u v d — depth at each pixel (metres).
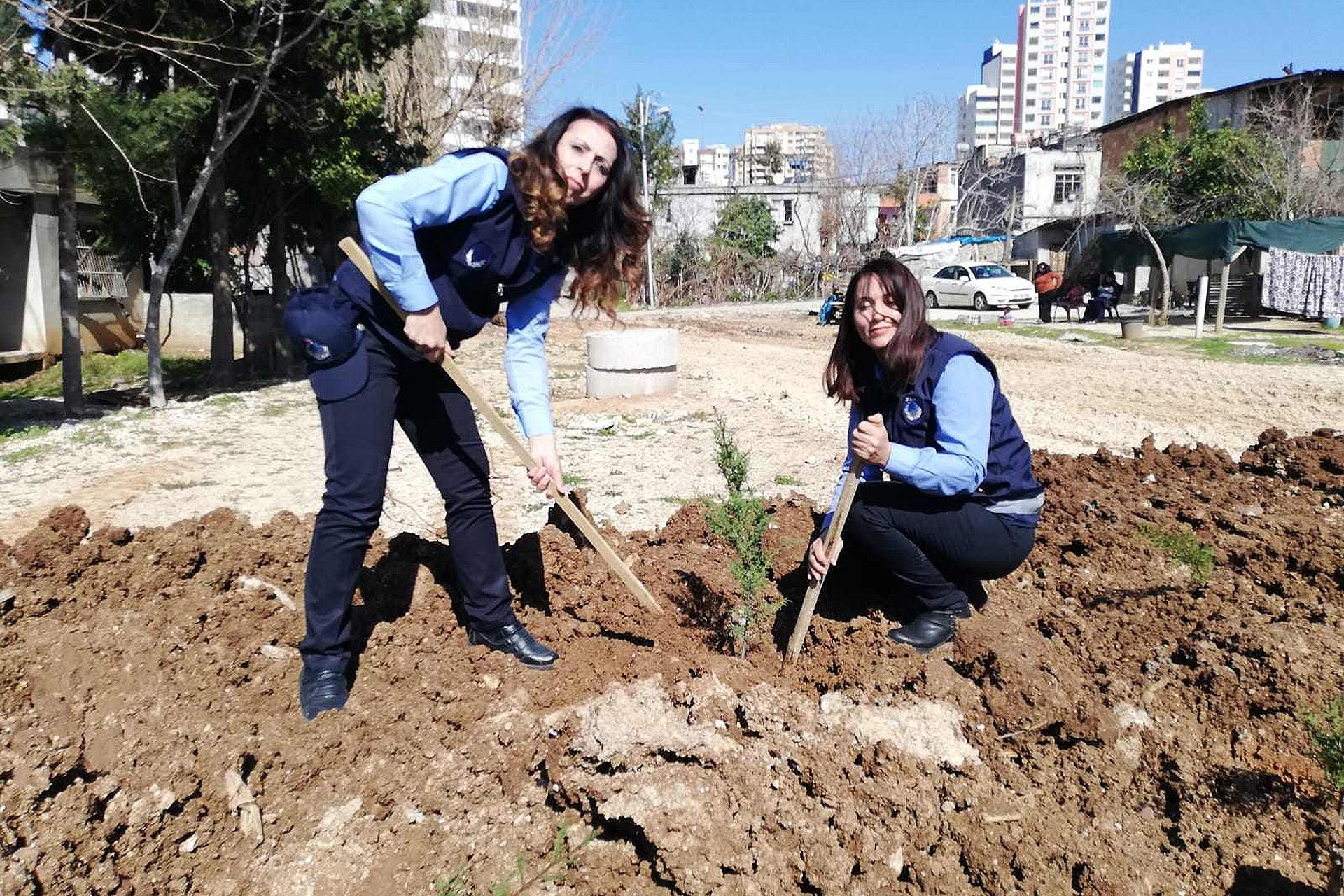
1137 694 3.18
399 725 2.98
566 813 2.70
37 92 9.91
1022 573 4.35
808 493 6.55
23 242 15.91
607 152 2.83
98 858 2.35
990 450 3.32
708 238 47.41
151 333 11.67
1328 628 3.69
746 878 2.42
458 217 2.79
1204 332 21.38
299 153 13.07
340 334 2.80
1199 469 6.45
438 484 3.26
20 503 6.89
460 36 21.86
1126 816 2.64
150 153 10.55
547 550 4.04
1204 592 4.07
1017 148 53.22
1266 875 2.39
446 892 2.42
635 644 3.55
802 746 2.73
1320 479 5.98
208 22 11.06
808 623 3.26
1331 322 22.23
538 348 3.36
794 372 14.77
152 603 3.62
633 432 9.38
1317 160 31.02
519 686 3.21
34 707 2.76
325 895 2.45
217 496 6.93
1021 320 26.72
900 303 3.16
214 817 2.57
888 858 2.46
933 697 3.00
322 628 3.01
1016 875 2.41
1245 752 2.85
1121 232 24.94
